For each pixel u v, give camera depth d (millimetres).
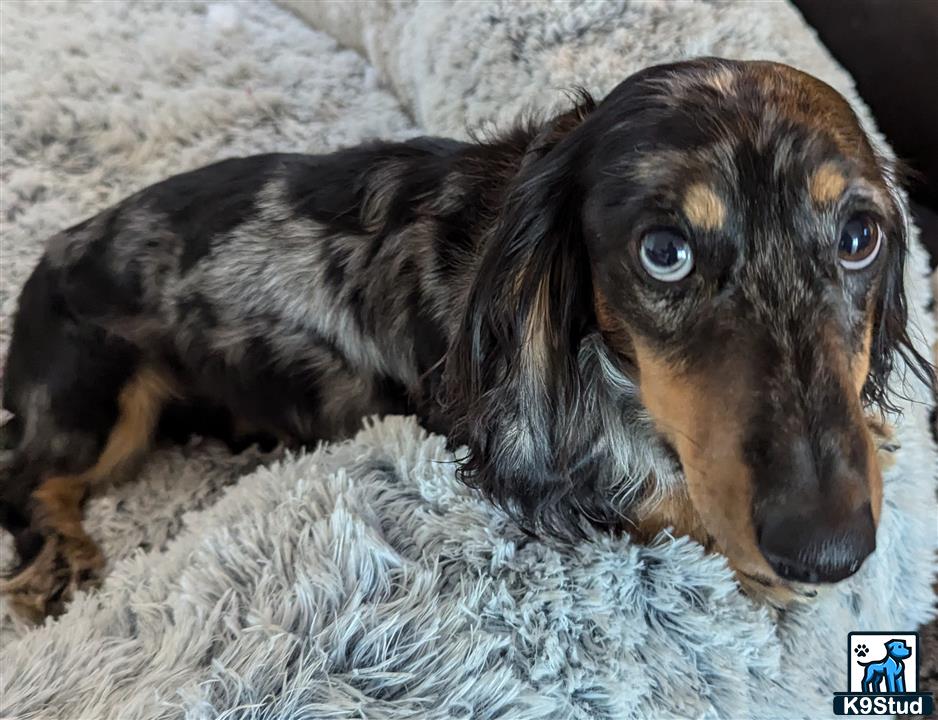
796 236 204
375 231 326
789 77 228
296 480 289
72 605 285
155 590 268
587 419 277
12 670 249
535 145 270
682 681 246
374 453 294
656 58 365
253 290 343
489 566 259
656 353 218
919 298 342
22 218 448
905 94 371
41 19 526
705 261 207
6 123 476
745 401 194
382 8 487
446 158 321
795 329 199
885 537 304
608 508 290
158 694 228
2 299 424
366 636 237
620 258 219
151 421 375
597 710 237
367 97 506
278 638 235
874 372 285
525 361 264
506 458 278
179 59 510
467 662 234
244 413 373
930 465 330
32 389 356
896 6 366
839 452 183
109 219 361
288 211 341
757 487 186
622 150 222
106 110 482
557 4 385
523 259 253
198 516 302
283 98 498
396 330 326
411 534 270
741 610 261
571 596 253
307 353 346
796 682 263
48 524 356
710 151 207
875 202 212
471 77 407
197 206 351
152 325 355
